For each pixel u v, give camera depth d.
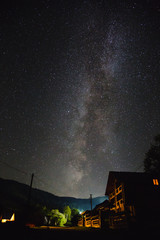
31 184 20.05
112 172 17.05
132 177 15.09
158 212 10.38
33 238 6.29
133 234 7.86
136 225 9.27
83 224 23.45
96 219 15.27
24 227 8.44
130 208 10.77
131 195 13.94
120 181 15.02
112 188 19.94
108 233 8.45
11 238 6.01
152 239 6.76
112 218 12.54
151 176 15.23
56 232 8.64
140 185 14.55
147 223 9.34
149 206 13.16
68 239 6.44
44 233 7.89
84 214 24.95
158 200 13.75
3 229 7.11
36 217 20.09
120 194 16.88
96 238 6.81
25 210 19.00
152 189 14.39
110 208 18.23
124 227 10.00
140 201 13.59
